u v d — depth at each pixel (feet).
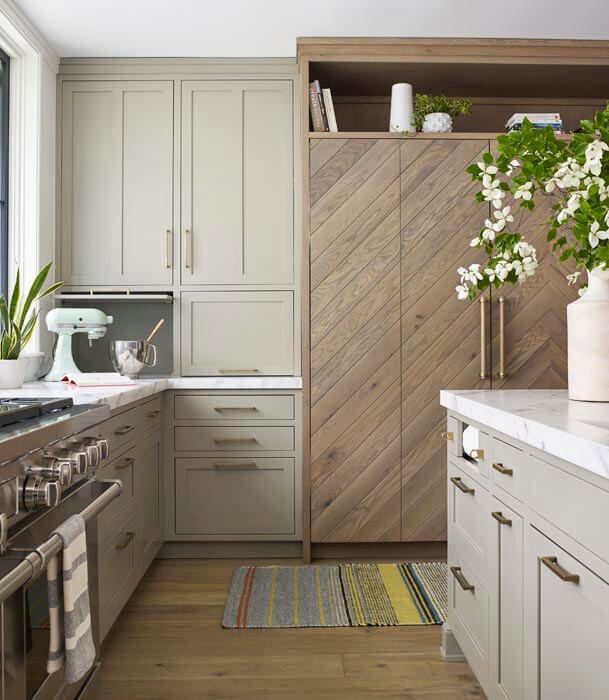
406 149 10.07
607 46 10.09
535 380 10.19
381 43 9.93
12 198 9.79
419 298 10.09
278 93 10.73
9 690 3.44
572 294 10.16
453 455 6.61
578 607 3.66
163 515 10.11
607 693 3.31
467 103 10.46
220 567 9.93
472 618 5.91
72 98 10.66
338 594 8.71
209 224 10.71
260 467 10.25
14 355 8.09
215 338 10.76
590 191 4.44
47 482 3.62
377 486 10.10
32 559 3.37
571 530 3.74
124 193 10.69
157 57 10.66
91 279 10.70
